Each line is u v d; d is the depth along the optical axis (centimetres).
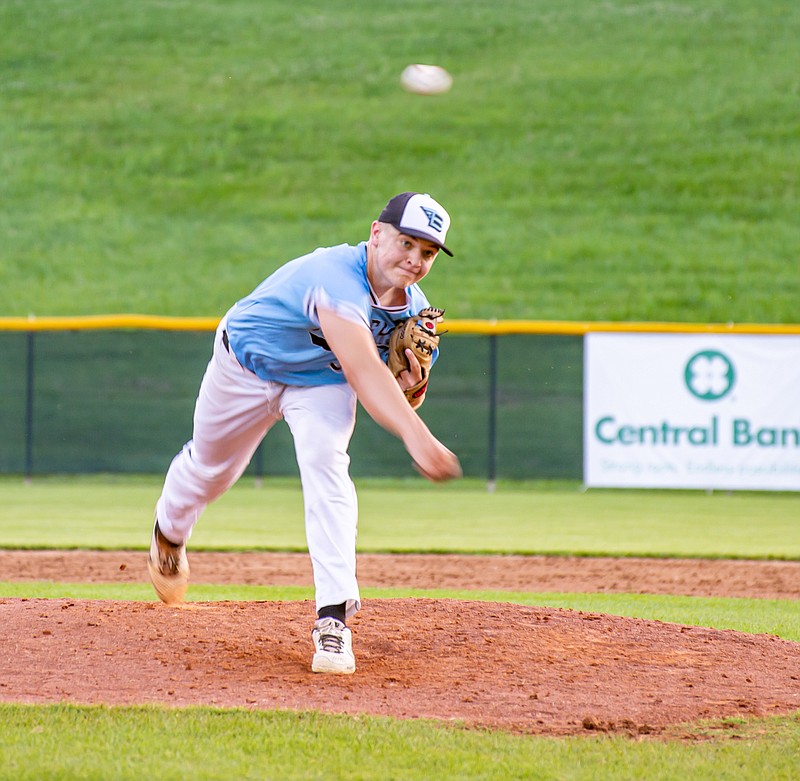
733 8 12512
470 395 6331
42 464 6209
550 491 5881
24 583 2941
